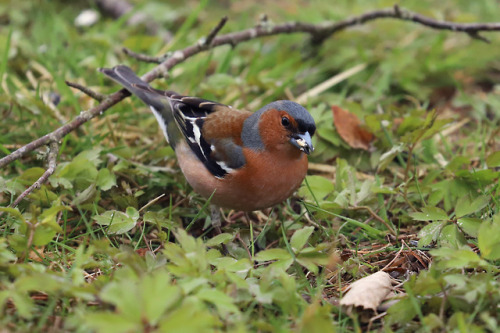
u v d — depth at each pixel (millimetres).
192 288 6238
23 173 9469
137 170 10266
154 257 7473
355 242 9172
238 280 6758
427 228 8266
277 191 9188
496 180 10523
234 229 9312
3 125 11719
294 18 16844
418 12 15625
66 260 8164
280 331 6008
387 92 14375
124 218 8508
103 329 5395
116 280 6730
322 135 11328
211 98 13250
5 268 6766
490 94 14156
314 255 7340
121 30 16500
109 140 11695
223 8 18484
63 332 6164
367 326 6875
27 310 6051
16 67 14094
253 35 13547
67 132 9805
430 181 10273
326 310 6453
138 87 10758
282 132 8789
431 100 14500
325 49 15648
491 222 8453
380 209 9680
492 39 15602
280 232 9648
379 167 10500
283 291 6609
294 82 14211
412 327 6555
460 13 16391
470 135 12586
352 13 16641
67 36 15312
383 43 15734
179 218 9914
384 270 8148
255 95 13875
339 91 14602
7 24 17094
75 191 9789
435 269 6930
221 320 6449
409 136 9984
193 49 12141
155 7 17297
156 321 5523
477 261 6758
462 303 6562
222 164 9094
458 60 14875
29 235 7254
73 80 13828
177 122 10047
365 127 11219
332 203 9328
